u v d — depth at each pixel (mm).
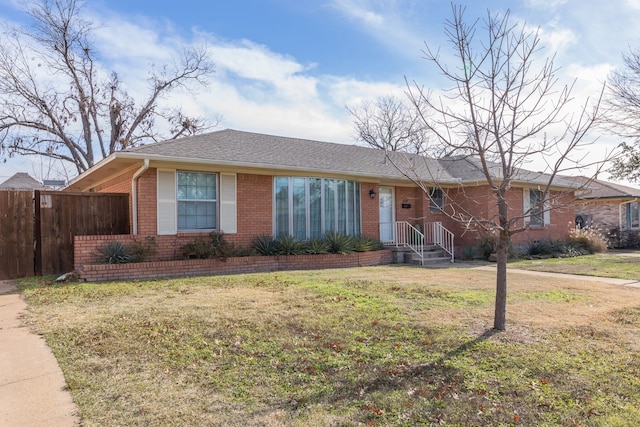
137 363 4242
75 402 3404
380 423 3078
